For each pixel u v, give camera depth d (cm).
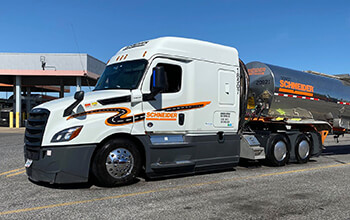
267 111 896
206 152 712
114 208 476
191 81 691
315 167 884
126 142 606
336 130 1113
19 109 2719
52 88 4309
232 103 764
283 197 554
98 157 583
